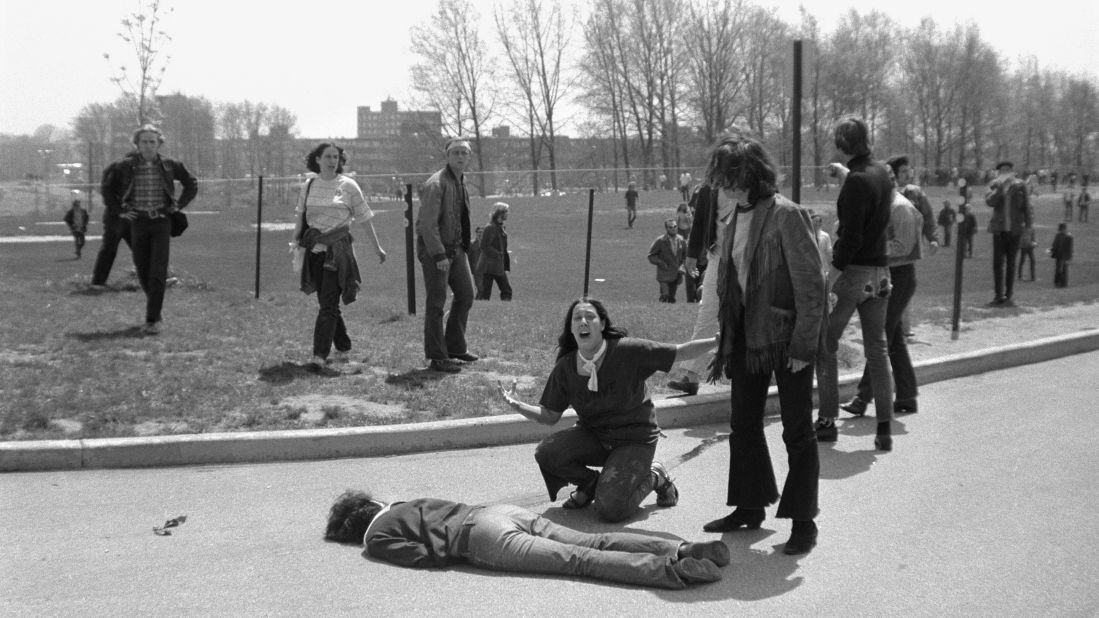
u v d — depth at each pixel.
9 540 5.09
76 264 22.14
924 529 5.32
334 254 8.66
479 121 67.50
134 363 8.64
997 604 4.31
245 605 4.30
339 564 4.82
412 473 6.41
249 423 6.99
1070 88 95.25
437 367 8.84
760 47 67.69
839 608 4.29
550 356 9.70
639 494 5.60
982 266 26.84
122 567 4.74
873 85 75.44
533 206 38.53
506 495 6.00
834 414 7.34
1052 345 10.79
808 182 40.09
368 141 101.88
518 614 4.21
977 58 82.88
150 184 10.29
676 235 16.34
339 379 8.38
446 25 65.88
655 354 5.67
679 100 67.31
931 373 9.59
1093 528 5.29
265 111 107.38
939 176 59.09
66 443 6.35
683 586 4.52
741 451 5.35
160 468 6.41
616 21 67.19
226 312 11.73
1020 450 6.91
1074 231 39.62
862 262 7.08
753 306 5.11
